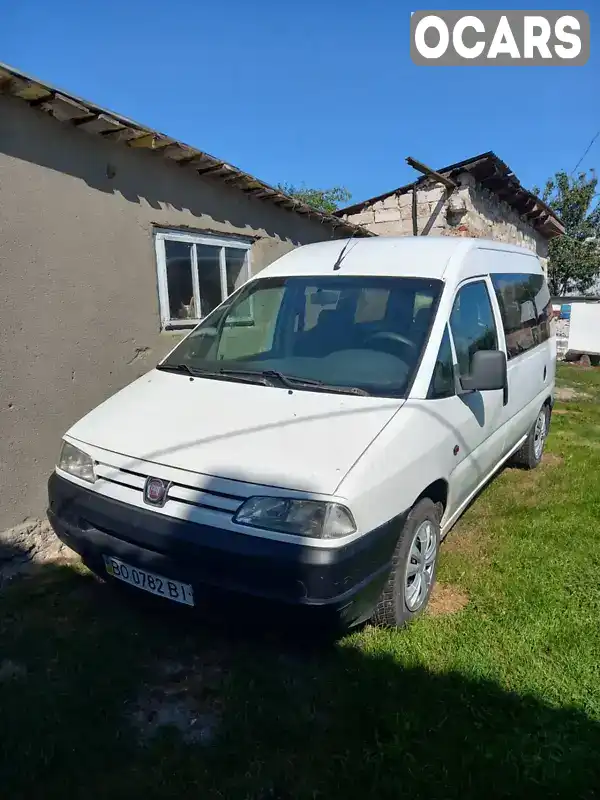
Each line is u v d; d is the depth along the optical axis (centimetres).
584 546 413
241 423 293
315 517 245
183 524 259
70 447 315
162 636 305
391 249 413
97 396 443
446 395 340
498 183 1034
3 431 375
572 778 225
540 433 602
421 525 321
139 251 473
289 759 232
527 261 561
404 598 311
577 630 315
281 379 333
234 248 597
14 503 385
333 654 291
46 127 388
